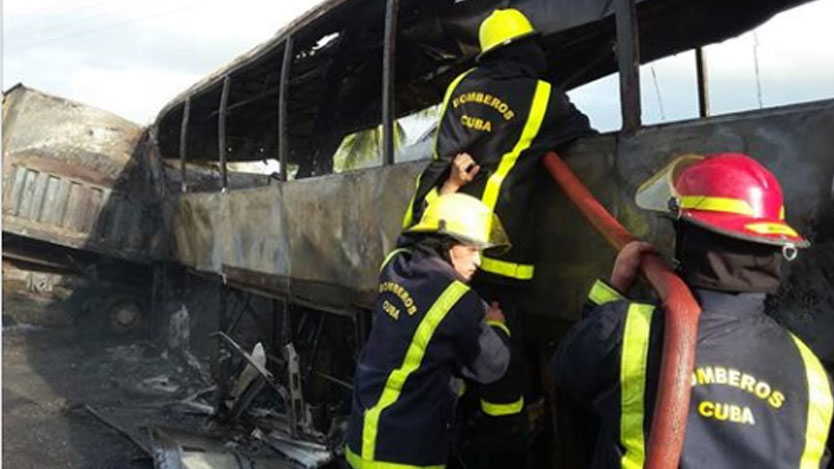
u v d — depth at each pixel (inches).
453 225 99.3
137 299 441.7
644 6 173.8
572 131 113.1
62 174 398.6
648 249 69.7
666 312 57.6
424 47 240.8
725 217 58.3
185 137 368.5
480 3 200.5
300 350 267.4
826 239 79.0
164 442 218.4
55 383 333.1
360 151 398.3
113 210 413.4
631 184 103.0
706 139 92.5
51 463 232.1
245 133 417.7
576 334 64.3
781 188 83.7
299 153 422.3
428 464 95.9
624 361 58.9
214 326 394.9
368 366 102.8
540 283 119.3
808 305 81.1
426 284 98.1
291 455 221.5
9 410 284.4
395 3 175.8
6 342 389.4
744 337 57.2
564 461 120.9
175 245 391.9
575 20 173.3
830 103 79.0
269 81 318.0
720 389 55.7
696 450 54.8
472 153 110.7
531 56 113.2
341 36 252.7
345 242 195.8
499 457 127.6
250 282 273.0
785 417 55.0
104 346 415.8
